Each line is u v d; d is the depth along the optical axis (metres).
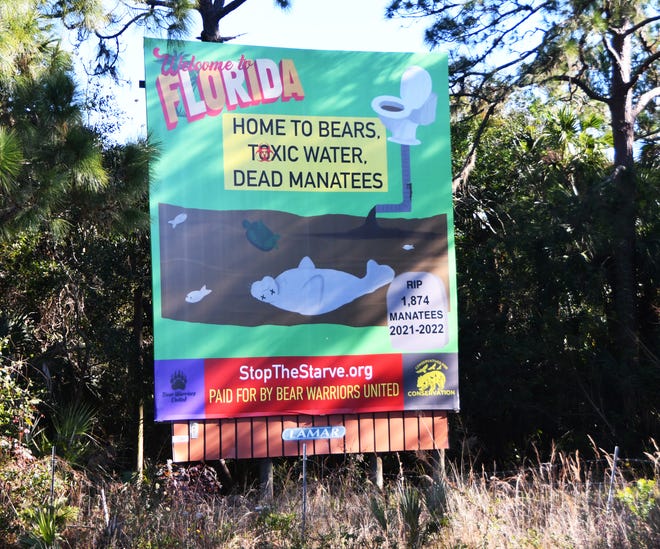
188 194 12.96
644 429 16.33
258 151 13.29
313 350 13.13
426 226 13.68
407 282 13.53
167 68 13.09
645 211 16.55
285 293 13.14
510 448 17.69
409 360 13.41
